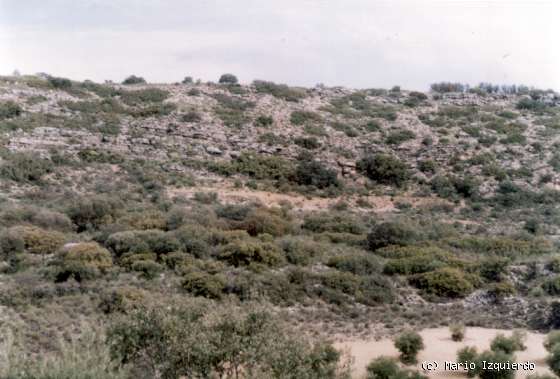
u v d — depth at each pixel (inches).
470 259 2263.8
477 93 5123.0
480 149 3823.8
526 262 2159.2
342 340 1546.5
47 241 2102.6
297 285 1855.3
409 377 1230.3
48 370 766.5
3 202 2615.7
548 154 3747.5
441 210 3184.1
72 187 2977.4
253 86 4768.7
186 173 3388.3
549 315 1785.2
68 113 3774.6
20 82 4028.1
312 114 4306.1
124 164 3339.1
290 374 965.8
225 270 1946.4
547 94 5103.3
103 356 828.6
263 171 3521.2
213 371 1035.9
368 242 2514.8
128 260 1962.4
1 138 3253.0
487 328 1731.1
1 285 1654.8
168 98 4291.3
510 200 3250.5
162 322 1048.8
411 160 3747.5
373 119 4355.3
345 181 3553.2
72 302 1583.4
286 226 2593.5
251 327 1071.6
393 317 1766.7
